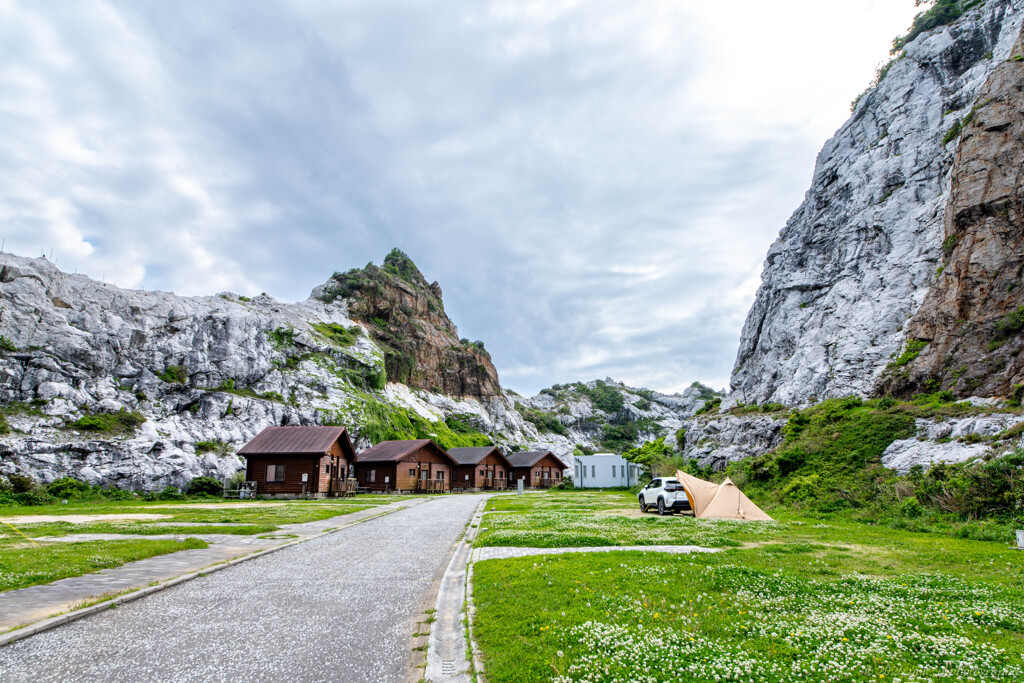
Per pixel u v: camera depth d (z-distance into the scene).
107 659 6.62
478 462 66.56
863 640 6.51
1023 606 7.91
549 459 78.19
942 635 6.65
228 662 6.53
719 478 38.16
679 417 170.62
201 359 62.97
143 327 60.38
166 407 54.75
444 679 5.89
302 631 7.79
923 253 42.16
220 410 57.09
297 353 77.31
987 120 35.09
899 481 22.75
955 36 50.25
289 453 43.22
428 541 17.39
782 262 55.81
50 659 6.61
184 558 13.66
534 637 6.76
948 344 33.47
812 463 29.23
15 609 8.60
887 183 48.94
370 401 75.88
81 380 51.69
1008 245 31.94
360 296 112.69
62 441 43.06
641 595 8.66
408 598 9.77
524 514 25.28
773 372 49.91
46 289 55.22
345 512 27.38
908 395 34.56
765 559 12.38
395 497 45.84
